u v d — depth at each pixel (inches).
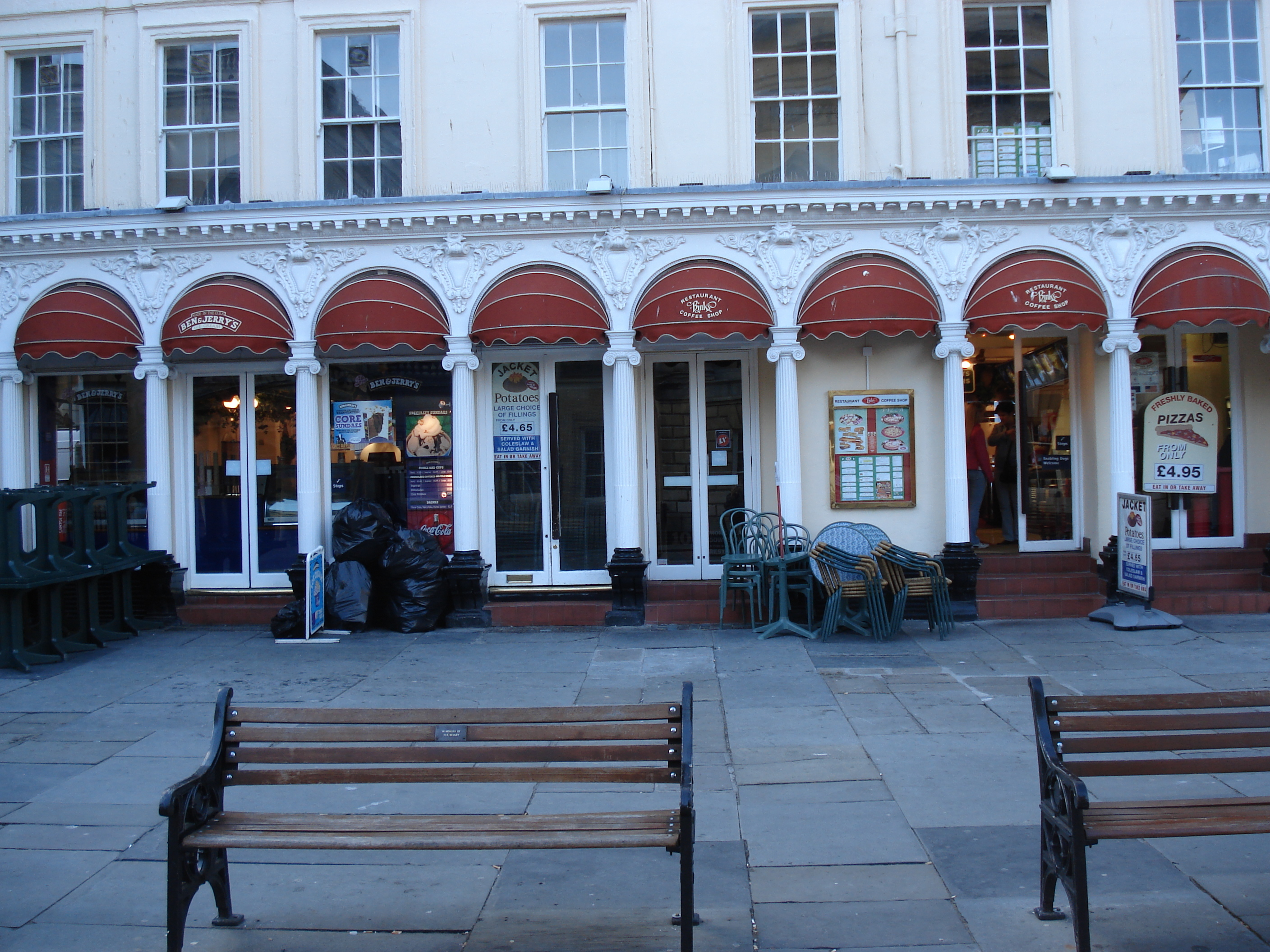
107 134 436.8
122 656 361.7
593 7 418.9
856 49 413.7
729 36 415.5
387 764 225.9
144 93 432.8
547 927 150.3
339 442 437.1
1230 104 423.5
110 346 411.2
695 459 430.9
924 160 413.4
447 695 299.7
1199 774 148.9
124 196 435.5
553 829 143.9
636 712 149.6
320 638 389.7
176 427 438.6
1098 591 414.9
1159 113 411.8
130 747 252.8
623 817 148.5
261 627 416.5
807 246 404.2
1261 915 149.6
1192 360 439.2
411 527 436.8
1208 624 379.9
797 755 234.1
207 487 444.8
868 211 400.8
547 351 431.2
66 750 251.0
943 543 416.5
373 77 432.1
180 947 138.8
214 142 436.8
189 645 381.7
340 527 408.8
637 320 397.7
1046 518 444.1
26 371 442.3
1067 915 149.7
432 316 403.5
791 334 402.3
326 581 404.5
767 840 182.7
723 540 427.2
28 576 340.5
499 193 404.8
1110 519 418.3
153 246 417.4
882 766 223.5
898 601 363.9
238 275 417.4
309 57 428.1
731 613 404.5
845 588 366.0
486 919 153.4
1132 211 400.2
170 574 423.2
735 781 216.5
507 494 434.3
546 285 398.0
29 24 438.3
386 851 182.4
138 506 443.5
